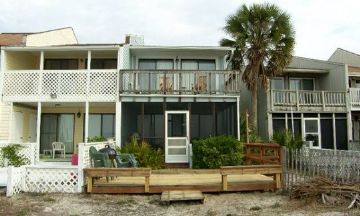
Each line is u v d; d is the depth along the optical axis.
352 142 22.61
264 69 21.22
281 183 11.01
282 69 21.33
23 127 19.23
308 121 22.80
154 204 9.49
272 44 20.78
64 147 19.11
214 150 15.15
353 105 23.67
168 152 17.19
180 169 15.03
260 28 20.66
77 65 20.09
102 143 13.51
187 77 17.23
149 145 16.75
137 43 22.02
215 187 10.74
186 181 11.39
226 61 21.42
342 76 24.00
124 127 17.78
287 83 25.47
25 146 14.79
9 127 17.52
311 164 10.16
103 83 17.36
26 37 19.36
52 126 20.25
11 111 17.61
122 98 17.11
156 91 17.03
